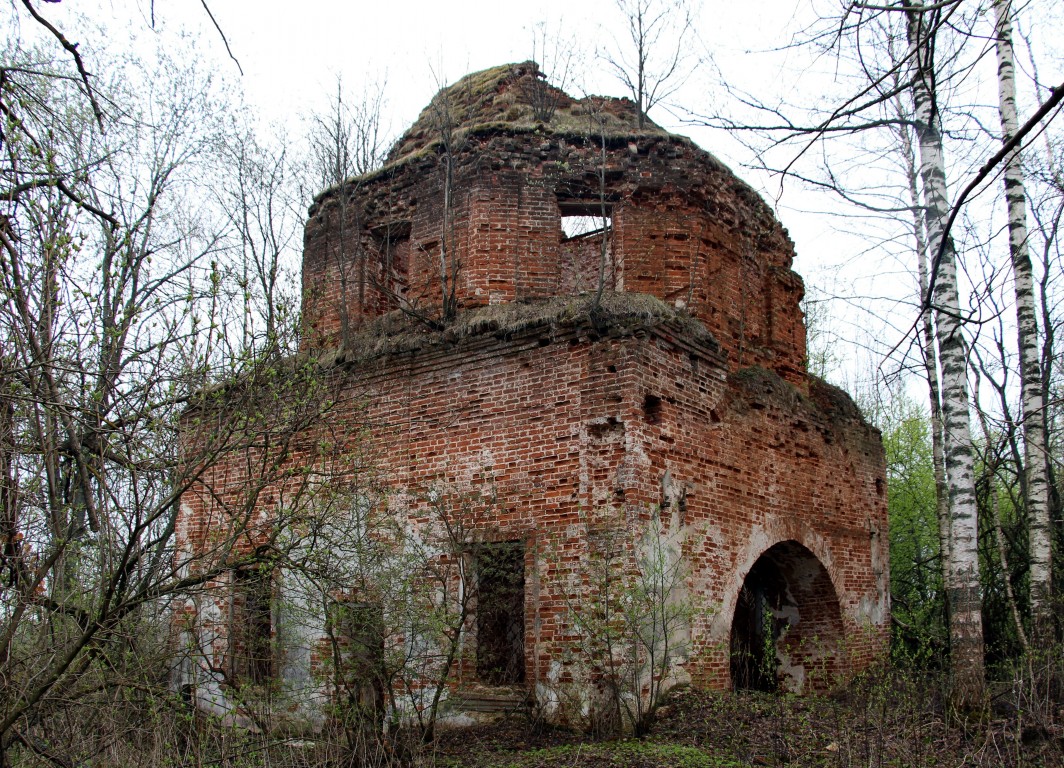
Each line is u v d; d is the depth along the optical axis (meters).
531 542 9.70
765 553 12.55
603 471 9.41
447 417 10.76
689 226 12.50
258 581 8.73
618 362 9.55
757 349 13.34
